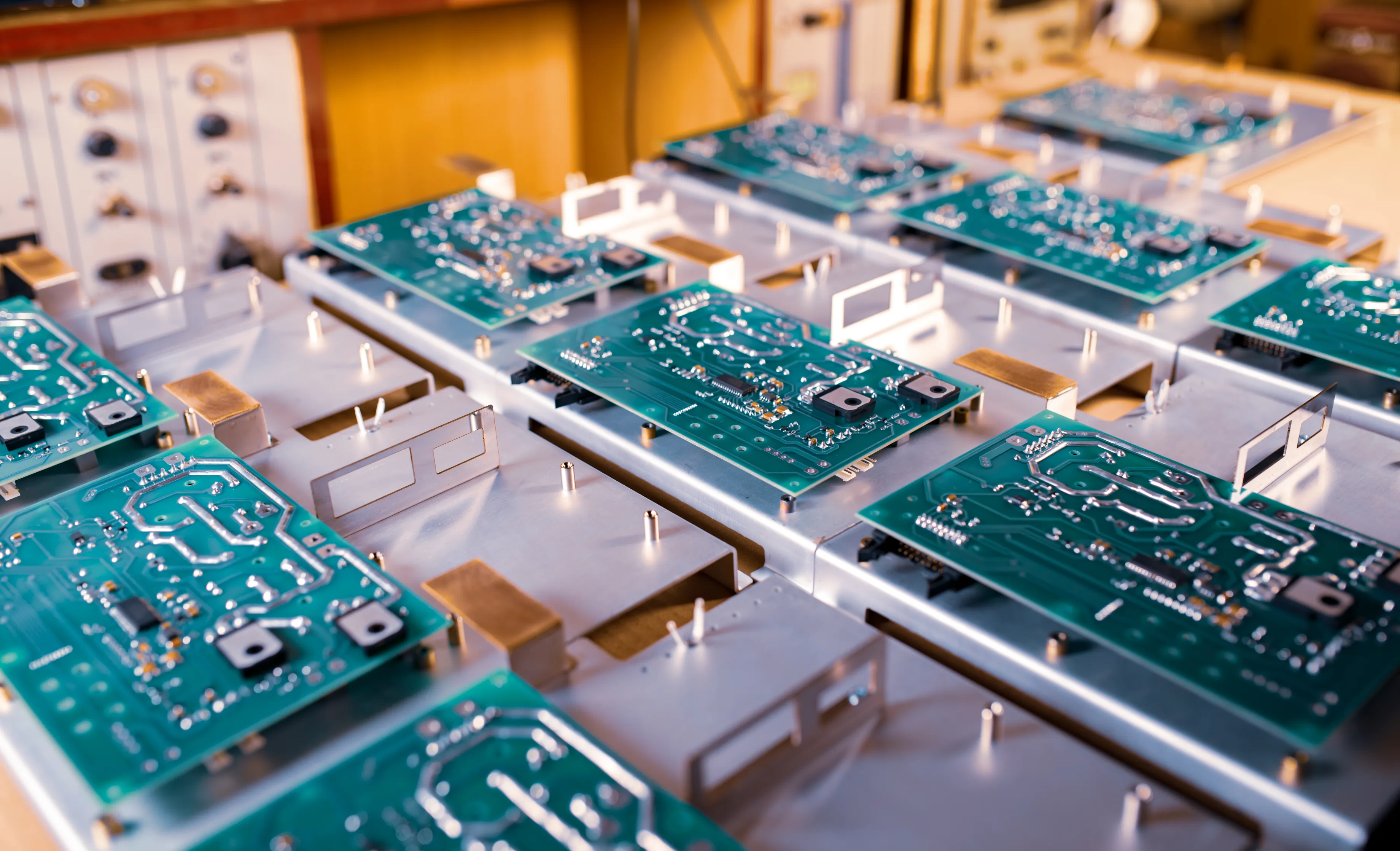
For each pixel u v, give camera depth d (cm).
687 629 71
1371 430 85
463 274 97
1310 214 107
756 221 110
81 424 82
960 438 83
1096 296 97
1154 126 123
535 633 69
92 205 111
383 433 84
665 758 66
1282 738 66
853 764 67
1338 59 193
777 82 153
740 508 79
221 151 115
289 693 67
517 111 150
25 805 68
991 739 67
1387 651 67
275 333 95
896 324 94
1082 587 71
